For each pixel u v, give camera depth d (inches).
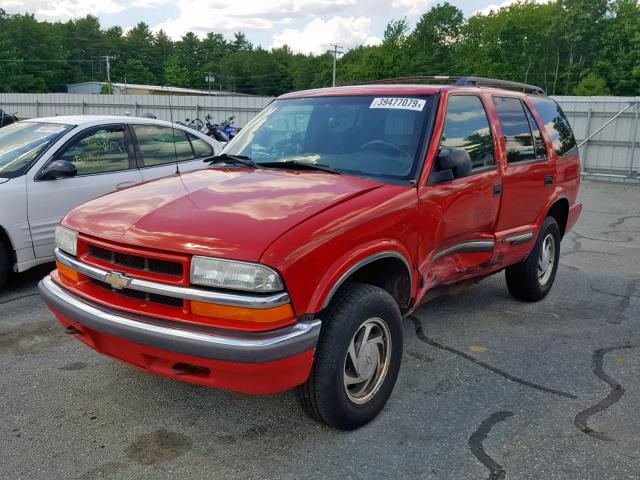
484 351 180.5
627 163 719.1
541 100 232.2
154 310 117.3
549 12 3555.6
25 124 258.5
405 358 173.9
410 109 160.7
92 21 5708.7
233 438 129.9
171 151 275.3
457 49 3774.6
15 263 221.5
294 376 115.0
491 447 128.2
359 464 121.1
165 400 145.9
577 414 143.3
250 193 134.3
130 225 123.6
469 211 166.1
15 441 127.3
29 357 169.6
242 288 109.5
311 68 5275.6
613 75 3070.9
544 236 217.9
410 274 143.6
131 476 116.1
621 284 257.4
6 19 4500.5
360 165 153.6
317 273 116.0
